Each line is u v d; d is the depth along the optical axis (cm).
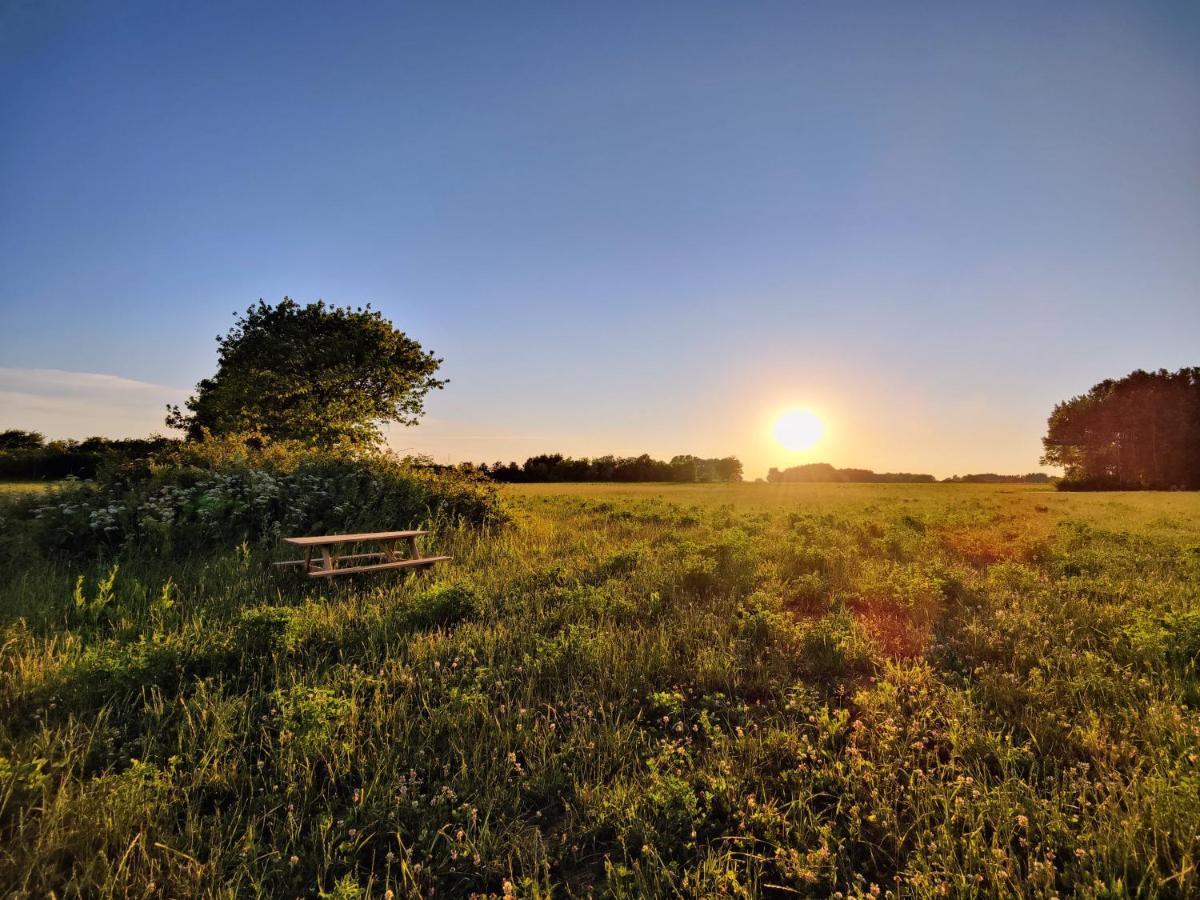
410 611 689
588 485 6619
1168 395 6962
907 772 387
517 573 933
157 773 368
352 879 298
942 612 730
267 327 3122
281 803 359
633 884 296
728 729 458
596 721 465
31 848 305
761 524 1633
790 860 307
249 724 440
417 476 1462
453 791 372
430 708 470
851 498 3662
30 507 1020
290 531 1111
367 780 388
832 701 504
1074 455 7781
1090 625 661
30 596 726
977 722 441
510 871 310
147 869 304
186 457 1340
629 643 610
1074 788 356
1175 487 6619
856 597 789
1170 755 387
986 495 4403
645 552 1068
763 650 607
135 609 715
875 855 321
